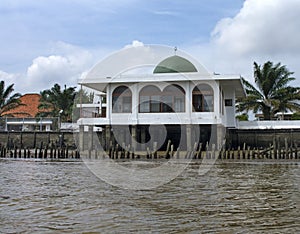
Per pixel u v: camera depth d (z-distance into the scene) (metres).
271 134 43.59
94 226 9.84
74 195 14.54
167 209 11.88
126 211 11.59
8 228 9.69
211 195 14.55
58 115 64.31
